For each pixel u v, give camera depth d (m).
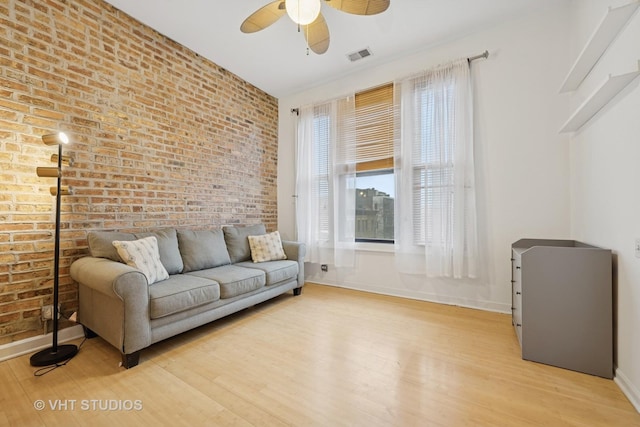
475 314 2.70
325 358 1.91
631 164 1.51
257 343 2.14
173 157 2.96
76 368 1.79
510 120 2.65
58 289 2.01
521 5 2.45
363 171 3.58
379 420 1.33
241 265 3.08
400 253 3.15
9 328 1.93
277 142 4.40
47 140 1.87
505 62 2.67
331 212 3.73
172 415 1.37
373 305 3.00
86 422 1.33
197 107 3.21
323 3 2.39
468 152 2.76
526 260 1.88
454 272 2.80
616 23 1.52
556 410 1.40
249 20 2.09
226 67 3.48
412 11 2.50
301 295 3.38
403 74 3.22
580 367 1.73
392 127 3.31
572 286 1.76
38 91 2.06
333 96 3.80
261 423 1.32
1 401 1.47
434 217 2.91
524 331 1.88
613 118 1.69
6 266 1.92
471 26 2.70
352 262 3.54
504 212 2.68
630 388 1.48
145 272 2.15
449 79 2.85
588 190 2.06
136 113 2.65
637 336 1.44
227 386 1.61
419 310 2.83
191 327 2.18
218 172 3.46
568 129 2.26
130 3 2.43
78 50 2.27
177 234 2.80
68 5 2.21
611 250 1.69
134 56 2.63
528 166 2.58
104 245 2.20
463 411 1.39
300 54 3.19
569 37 2.42
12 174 1.94
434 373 1.73
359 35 2.82
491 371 1.75
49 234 2.11
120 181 2.53
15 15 1.96
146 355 1.96
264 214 4.17
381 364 1.83
